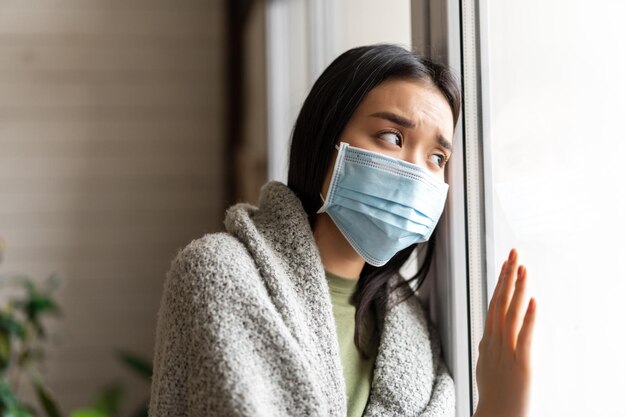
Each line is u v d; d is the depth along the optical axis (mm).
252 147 2414
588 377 820
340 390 876
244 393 775
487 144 992
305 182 970
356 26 1545
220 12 2701
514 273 876
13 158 2605
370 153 904
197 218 2682
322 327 885
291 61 2174
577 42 809
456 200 1030
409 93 908
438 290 1086
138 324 2639
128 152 2664
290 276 901
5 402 1846
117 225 2646
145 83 2678
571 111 820
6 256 2584
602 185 778
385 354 989
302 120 976
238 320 820
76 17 2654
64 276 2609
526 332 844
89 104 2652
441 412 956
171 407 839
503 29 948
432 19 1067
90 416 2039
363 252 942
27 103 2621
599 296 792
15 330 2061
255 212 979
